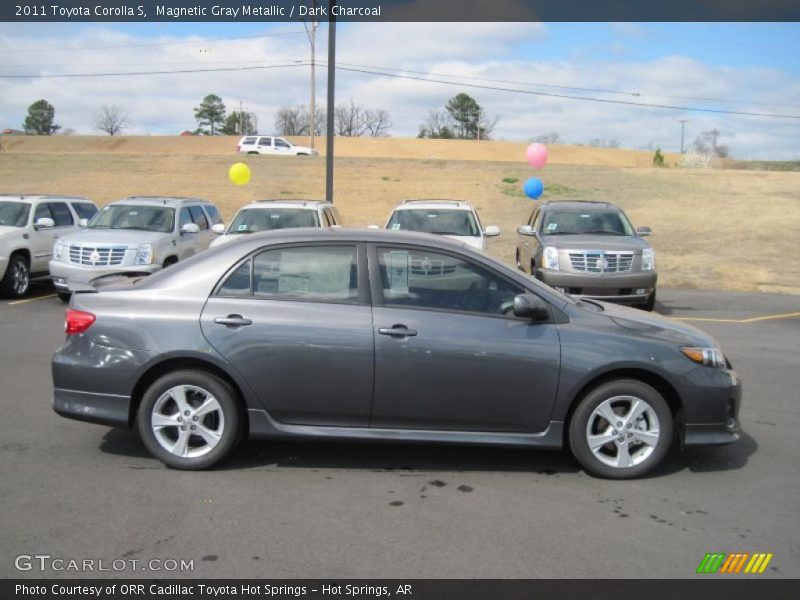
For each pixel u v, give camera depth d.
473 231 12.88
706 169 40.50
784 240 22.58
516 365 5.10
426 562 3.95
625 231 13.44
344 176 35.59
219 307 5.20
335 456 5.59
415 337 5.09
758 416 6.91
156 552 4.01
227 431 5.18
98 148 61.53
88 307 5.31
